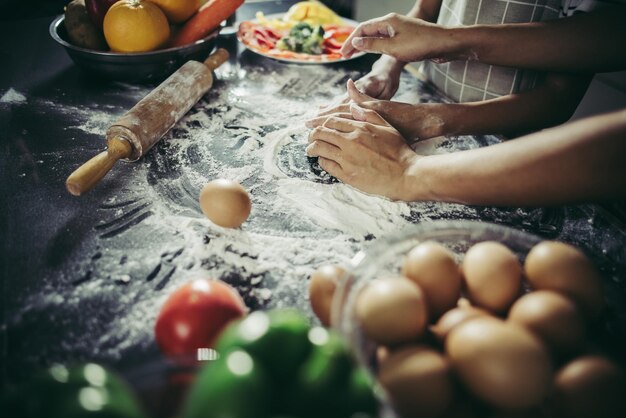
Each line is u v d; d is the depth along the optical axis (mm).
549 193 548
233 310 448
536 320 412
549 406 401
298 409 325
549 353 389
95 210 643
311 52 1057
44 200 654
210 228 625
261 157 772
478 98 934
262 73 1021
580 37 748
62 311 504
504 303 454
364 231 641
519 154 563
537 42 767
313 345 354
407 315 407
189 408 318
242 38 1081
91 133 810
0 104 859
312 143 730
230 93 942
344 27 1152
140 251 584
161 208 655
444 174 625
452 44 797
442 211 683
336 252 604
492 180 578
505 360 361
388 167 679
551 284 458
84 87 942
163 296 530
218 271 565
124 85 958
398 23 817
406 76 1048
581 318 421
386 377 384
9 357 453
